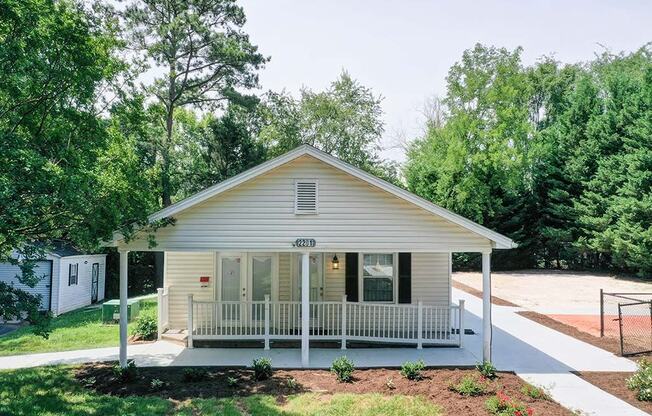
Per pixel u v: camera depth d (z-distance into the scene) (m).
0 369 11.46
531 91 43.19
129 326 16.70
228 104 29.56
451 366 11.55
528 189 36.69
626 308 20.91
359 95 43.28
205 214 11.58
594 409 8.78
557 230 34.38
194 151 30.16
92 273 26.06
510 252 36.38
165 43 25.75
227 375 10.74
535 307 21.28
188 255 15.09
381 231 11.64
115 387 9.95
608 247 31.89
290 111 40.28
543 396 9.37
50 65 9.38
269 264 15.15
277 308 14.92
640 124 30.34
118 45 12.25
